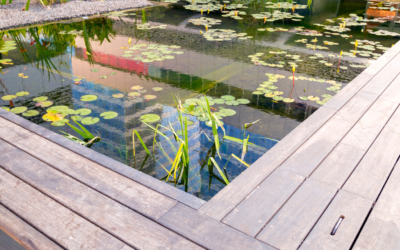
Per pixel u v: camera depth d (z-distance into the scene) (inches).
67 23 201.0
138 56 145.9
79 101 101.7
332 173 53.1
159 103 102.0
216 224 42.7
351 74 126.7
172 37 177.2
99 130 86.4
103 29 190.4
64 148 60.1
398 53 116.2
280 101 104.3
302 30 197.0
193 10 251.1
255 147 81.0
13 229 42.1
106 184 50.4
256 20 222.8
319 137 63.8
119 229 42.1
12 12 199.8
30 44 160.4
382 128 67.6
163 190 49.1
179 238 40.8
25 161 55.9
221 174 67.5
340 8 265.1
